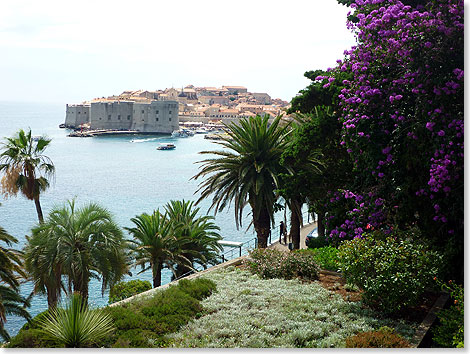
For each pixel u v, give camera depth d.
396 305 12.91
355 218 17.17
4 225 69.75
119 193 104.56
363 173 16.98
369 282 13.02
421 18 15.45
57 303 20.11
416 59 15.20
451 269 14.62
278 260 17.53
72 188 111.06
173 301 13.34
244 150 27.52
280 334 11.90
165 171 142.88
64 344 10.67
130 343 10.83
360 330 11.99
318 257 18.08
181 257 30.39
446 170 14.02
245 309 13.57
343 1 21.16
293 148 21.47
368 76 16.72
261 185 26.92
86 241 21.00
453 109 14.79
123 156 182.62
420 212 15.69
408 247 13.51
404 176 15.73
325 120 19.83
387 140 16.08
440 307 13.55
